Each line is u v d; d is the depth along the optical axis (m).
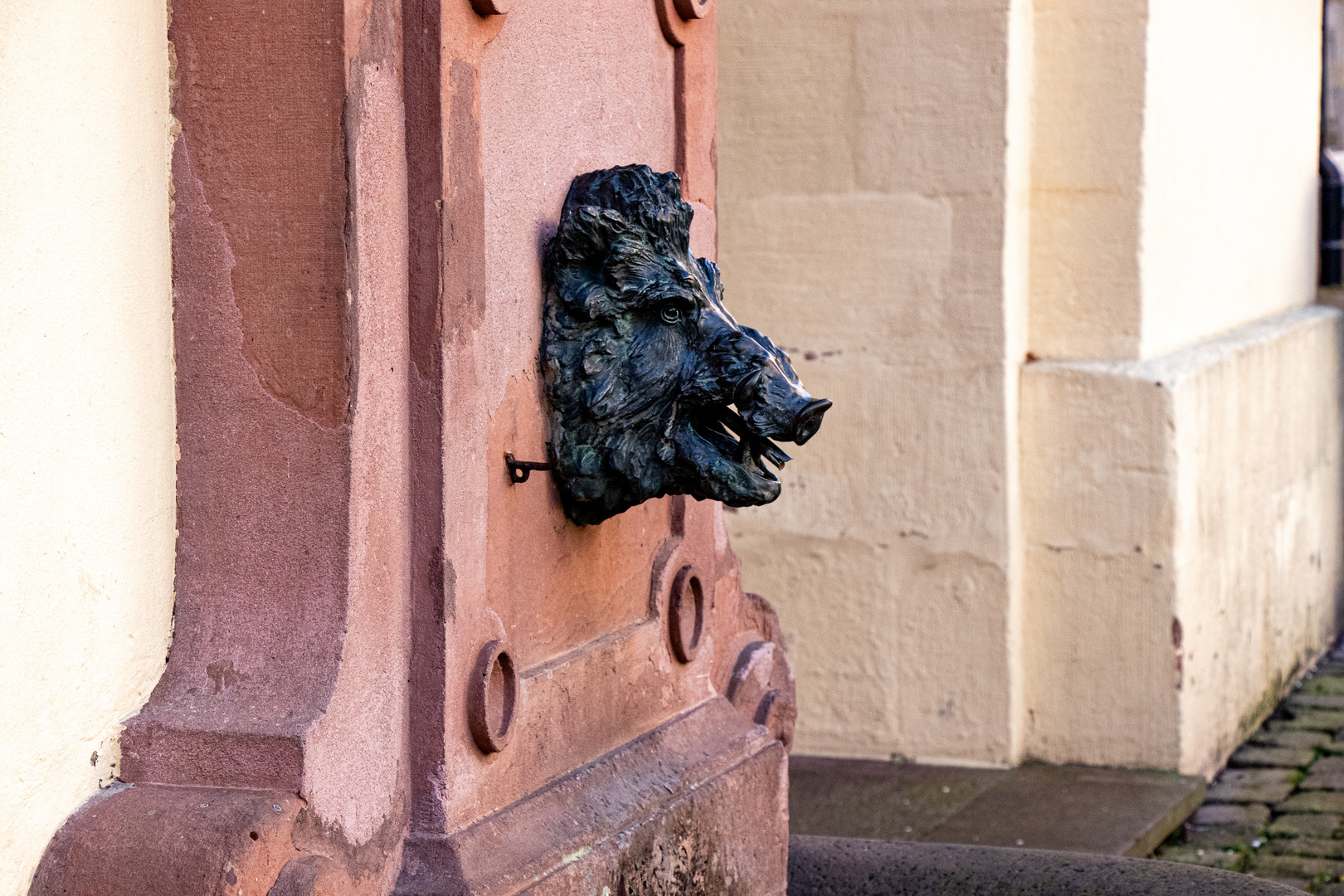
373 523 1.81
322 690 1.74
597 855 2.08
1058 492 4.54
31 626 1.62
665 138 2.54
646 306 2.12
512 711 2.02
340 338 1.74
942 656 4.61
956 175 4.46
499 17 1.93
